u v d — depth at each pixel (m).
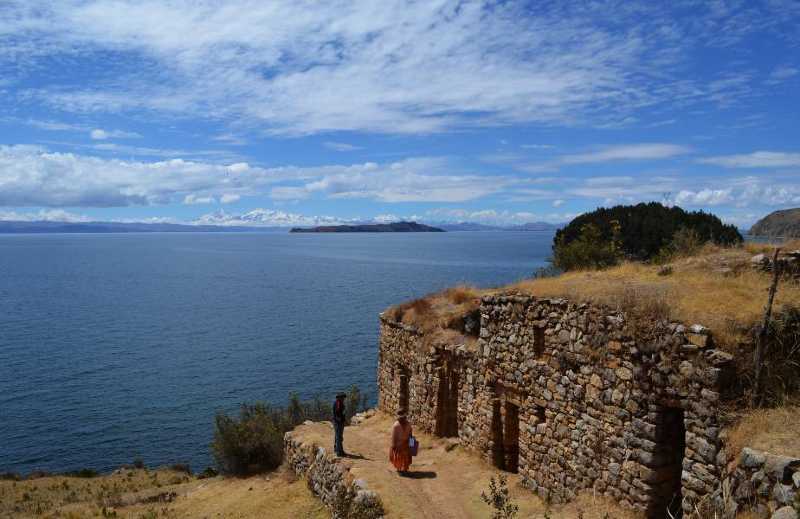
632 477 10.62
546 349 13.39
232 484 24.00
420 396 20.64
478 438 16.38
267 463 25.42
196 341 71.50
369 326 77.75
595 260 26.62
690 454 9.39
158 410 46.59
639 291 11.60
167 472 33.84
